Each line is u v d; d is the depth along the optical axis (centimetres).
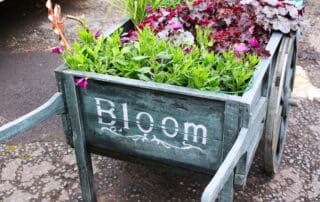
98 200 231
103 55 190
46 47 406
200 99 158
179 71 171
